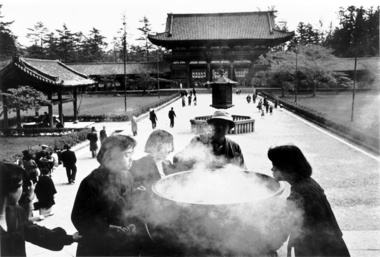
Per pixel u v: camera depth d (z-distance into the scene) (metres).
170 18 94.06
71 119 36.91
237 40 88.00
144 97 75.44
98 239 3.72
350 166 16.31
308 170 3.71
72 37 102.81
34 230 3.64
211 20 93.94
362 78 74.25
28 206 8.87
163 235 3.46
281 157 3.69
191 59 89.50
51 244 3.68
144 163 4.77
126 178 4.07
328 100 59.16
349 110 42.56
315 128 29.39
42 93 29.78
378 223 9.45
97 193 3.77
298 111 40.31
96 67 87.50
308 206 3.47
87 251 3.76
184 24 93.62
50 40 99.88
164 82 89.69
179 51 91.19
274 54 77.00
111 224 3.82
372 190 12.54
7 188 3.42
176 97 71.44
